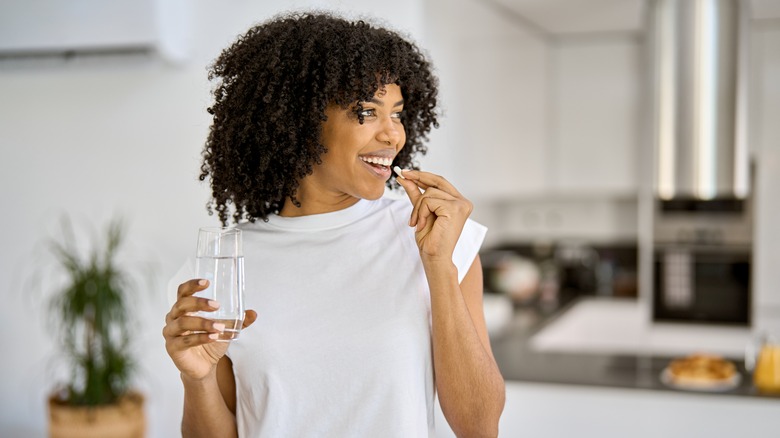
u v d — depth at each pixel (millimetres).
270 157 1475
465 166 4238
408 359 1384
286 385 1404
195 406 1457
